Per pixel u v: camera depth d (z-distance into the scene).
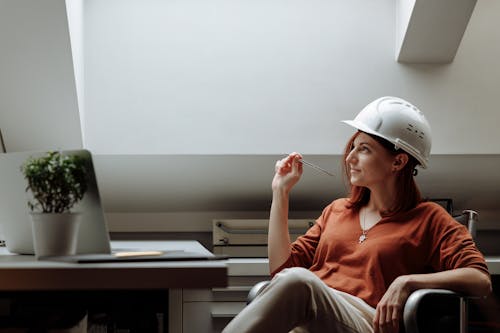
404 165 2.36
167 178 3.34
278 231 2.45
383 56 3.12
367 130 2.36
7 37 2.73
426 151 2.40
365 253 2.29
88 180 1.57
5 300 2.33
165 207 3.58
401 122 2.36
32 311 1.70
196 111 3.09
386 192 2.37
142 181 3.36
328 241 2.40
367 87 3.13
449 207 3.44
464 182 3.52
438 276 2.05
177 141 3.11
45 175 1.54
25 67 2.82
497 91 3.18
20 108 2.96
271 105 3.11
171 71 3.06
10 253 1.95
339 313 1.96
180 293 3.10
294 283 1.88
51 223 1.53
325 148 3.16
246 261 3.17
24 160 1.74
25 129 3.05
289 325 1.88
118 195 3.46
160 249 1.92
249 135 3.13
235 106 3.10
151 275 1.31
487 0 3.13
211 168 3.27
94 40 3.02
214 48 3.06
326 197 3.59
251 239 3.30
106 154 3.11
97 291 2.46
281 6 3.06
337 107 3.14
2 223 1.88
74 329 1.60
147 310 2.84
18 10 2.65
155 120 3.08
